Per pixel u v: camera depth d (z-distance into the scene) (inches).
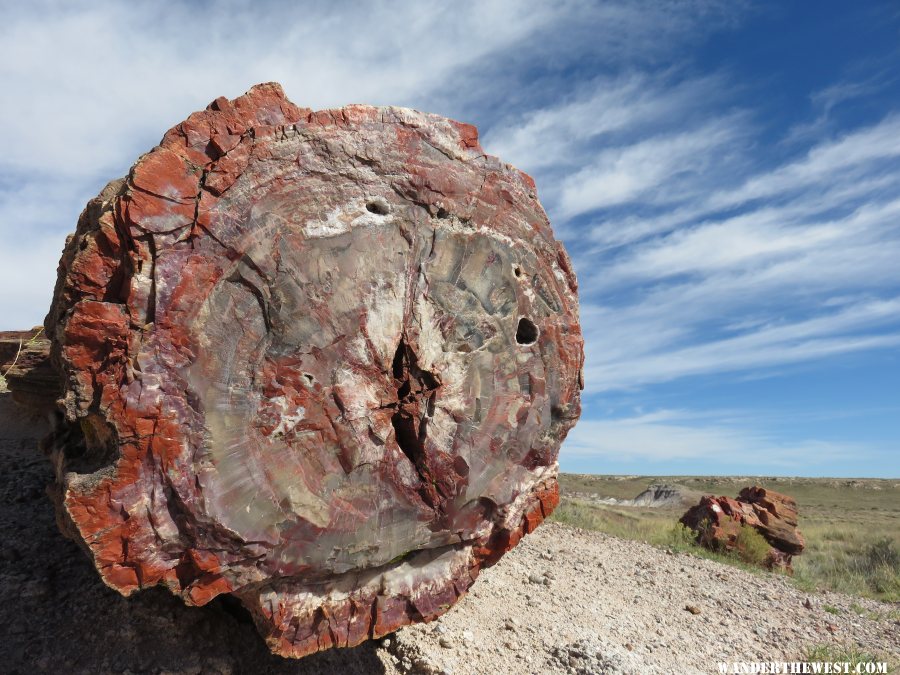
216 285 102.2
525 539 296.0
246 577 104.2
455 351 128.1
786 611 264.5
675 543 428.1
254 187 107.1
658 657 187.6
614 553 306.0
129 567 98.0
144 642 127.3
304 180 112.8
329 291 112.7
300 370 108.8
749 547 440.1
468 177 133.3
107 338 96.3
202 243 101.3
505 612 190.4
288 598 111.4
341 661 142.4
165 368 97.0
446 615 175.5
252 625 139.8
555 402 146.7
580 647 173.2
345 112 119.8
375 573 121.5
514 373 138.1
